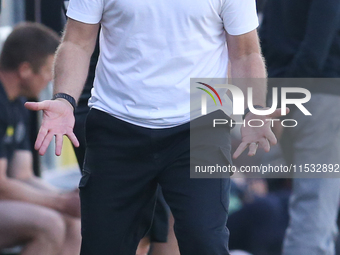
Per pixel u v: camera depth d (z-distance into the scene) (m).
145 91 8.45
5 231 12.30
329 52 12.85
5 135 12.41
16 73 12.66
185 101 8.55
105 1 8.52
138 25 8.30
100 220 8.71
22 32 12.68
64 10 12.01
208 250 8.07
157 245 11.41
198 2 8.28
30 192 12.66
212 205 8.28
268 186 17.12
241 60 9.09
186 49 8.41
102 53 8.84
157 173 8.65
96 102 8.80
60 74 8.68
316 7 12.35
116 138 8.63
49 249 12.54
